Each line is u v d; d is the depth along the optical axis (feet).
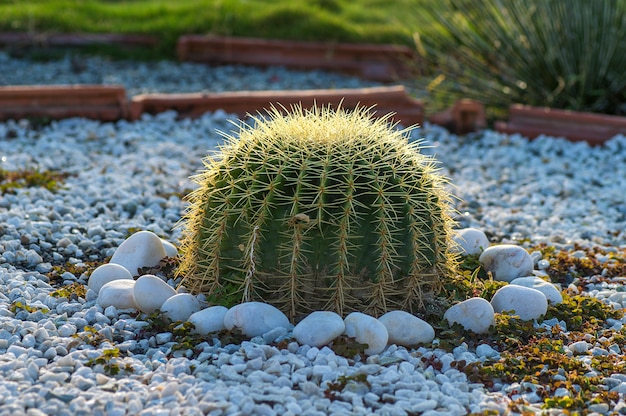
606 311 14.48
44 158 22.71
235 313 12.50
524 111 26.50
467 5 29.81
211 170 13.21
